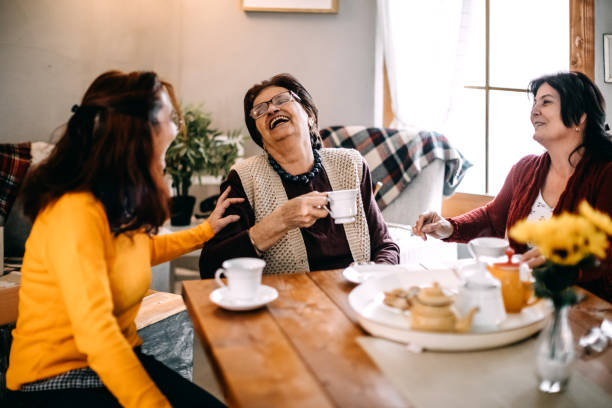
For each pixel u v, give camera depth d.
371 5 3.32
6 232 2.46
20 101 2.98
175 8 3.24
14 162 2.45
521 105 3.03
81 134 1.07
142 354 1.27
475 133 3.21
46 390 1.07
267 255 1.67
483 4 3.08
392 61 3.18
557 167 1.80
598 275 1.31
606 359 0.92
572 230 0.84
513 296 1.06
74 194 1.03
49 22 3.00
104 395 1.06
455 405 0.76
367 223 1.83
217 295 1.18
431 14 3.04
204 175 3.15
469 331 0.96
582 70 2.75
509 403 0.77
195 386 1.21
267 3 3.27
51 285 1.06
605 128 1.72
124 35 3.15
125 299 1.14
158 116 1.10
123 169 1.04
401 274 1.28
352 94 3.38
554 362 0.80
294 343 0.95
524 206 1.84
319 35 3.33
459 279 1.23
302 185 1.74
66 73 3.05
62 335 1.07
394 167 2.92
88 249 0.99
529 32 2.97
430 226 1.88
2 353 1.67
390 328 0.94
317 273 1.41
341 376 0.83
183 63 3.29
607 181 1.63
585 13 2.73
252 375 0.83
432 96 3.12
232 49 3.31
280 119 1.69
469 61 3.12
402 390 0.79
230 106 3.35
